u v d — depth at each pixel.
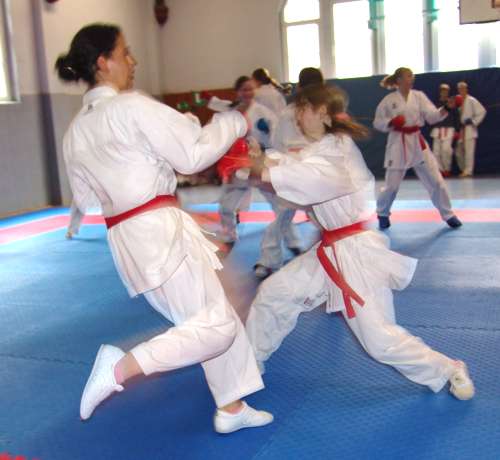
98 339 4.02
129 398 3.14
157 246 2.32
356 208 2.69
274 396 3.04
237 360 2.59
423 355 2.76
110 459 2.57
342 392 3.04
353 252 2.69
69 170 2.51
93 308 4.70
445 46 12.57
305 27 13.35
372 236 2.74
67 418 2.96
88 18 11.77
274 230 5.16
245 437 2.68
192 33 13.95
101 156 2.32
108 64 2.38
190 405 3.03
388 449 2.50
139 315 4.46
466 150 11.36
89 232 8.00
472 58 12.41
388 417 2.76
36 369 3.58
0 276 5.89
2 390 3.31
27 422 2.94
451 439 2.54
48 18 10.73
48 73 10.74
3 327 4.38
